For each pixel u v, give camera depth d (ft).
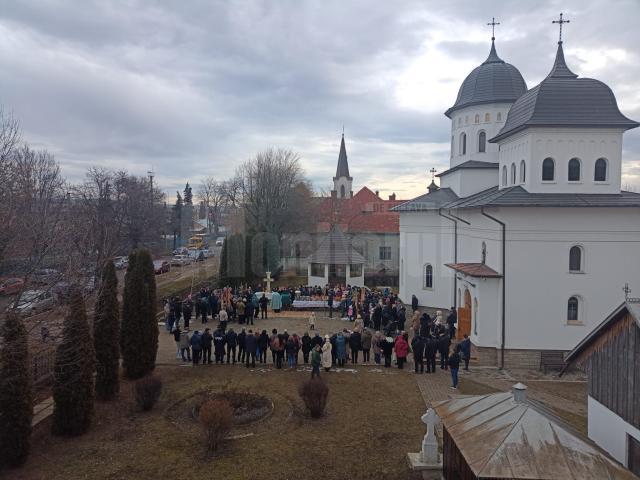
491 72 114.42
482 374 70.95
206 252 243.40
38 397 57.06
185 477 40.60
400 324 89.66
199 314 102.83
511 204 73.41
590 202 73.05
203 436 47.93
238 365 71.26
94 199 178.70
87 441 46.83
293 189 196.03
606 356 40.81
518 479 27.43
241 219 187.62
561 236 74.23
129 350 64.44
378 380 65.57
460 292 90.84
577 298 74.74
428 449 42.86
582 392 63.98
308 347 71.26
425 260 115.03
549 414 33.53
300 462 43.29
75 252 69.62
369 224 187.52
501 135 86.48
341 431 49.57
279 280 164.35
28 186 68.08
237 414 52.54
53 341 49.75
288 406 55.62
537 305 75.05
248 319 98.63
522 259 75.20
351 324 97.96
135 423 50.96
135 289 65.05
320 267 140.56
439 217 111.55
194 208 468.34
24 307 54.34
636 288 73.61
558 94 78.07
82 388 47.96
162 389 60.39
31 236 52.65
